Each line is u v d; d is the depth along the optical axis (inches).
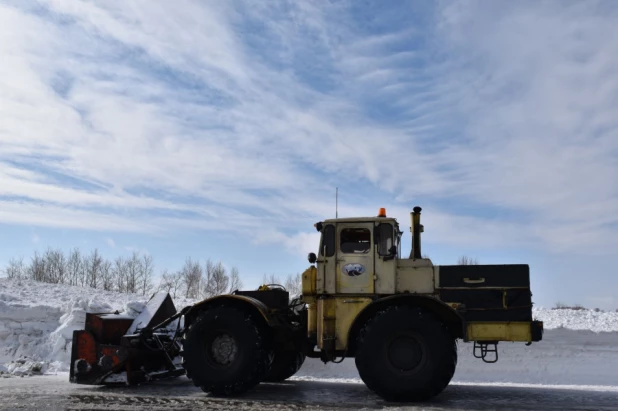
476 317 263.6
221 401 259.0
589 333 442.9
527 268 264.8
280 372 336.2
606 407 246.8
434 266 277.0
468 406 247.4
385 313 262.4
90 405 246.2
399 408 240.5
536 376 370.3
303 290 289.0
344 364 390.9
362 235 287.1
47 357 395.5
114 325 310.0
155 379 327.9
